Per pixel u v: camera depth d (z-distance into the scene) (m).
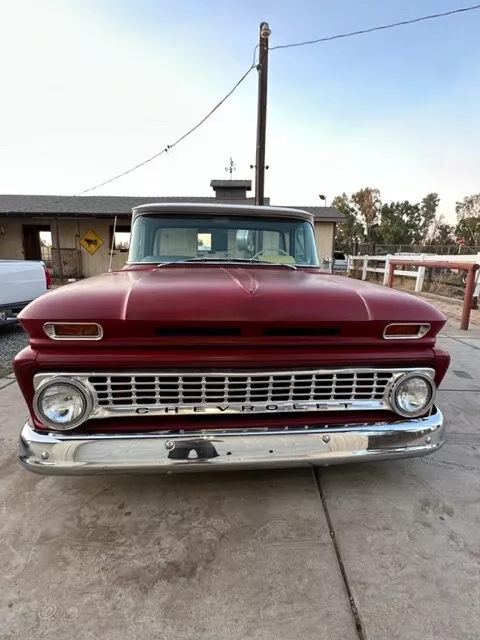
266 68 9.22
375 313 1.72
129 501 2.04
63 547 1.72
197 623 1.39
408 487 2.18
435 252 22.86
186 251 2.88
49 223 14.31
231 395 1.68
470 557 1.69
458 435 2.77
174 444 1.62
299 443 1.70
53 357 1.58
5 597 1.48
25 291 5.95
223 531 1.84
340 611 1.44
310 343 1.68
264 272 2.39
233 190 15.76
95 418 1.64
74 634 1.35
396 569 1.63
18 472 2.27
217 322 1.59
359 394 1.76
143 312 1.57
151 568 1.62
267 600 1.49
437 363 1.79
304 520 1.92
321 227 14.68
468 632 1.37
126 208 13.88
